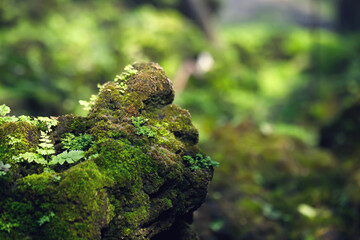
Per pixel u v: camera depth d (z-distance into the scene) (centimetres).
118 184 94
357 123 257
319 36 540
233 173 215
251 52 530
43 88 300
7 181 92
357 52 529
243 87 444
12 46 357
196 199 105
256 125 267
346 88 383
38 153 98
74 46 383
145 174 98
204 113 348
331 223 181
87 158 97
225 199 189
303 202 200
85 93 336
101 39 404
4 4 392
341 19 717
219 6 562
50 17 416
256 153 232
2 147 96
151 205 99
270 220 182
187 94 365
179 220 111
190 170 104
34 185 91
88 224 89
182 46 418
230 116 371
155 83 108
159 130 105
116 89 107
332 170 230
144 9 456
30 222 90
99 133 101
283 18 812
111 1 471
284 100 432
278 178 221
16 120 104
